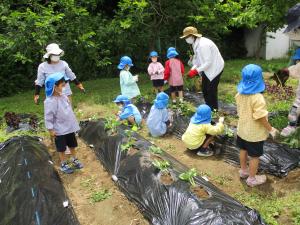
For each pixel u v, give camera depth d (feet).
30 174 7.47
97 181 7.87
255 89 6.42
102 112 12.96
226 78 17.30
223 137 8.82
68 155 9.36
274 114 10.75
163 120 10.23
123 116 10.43
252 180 7.08
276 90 13.21
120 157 8.23
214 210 5.39
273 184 7.14
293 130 8.99
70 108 8.09
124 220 6.32
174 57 12.67
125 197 6.99
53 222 6.06
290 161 7.69
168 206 5.95
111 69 20.85
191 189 6.07
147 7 17.56
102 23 17.17
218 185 7.27
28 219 6.12
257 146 6.72
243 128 6.73
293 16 8.32
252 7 11.30
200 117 8.57
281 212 6.13
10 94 18.42
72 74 9.81
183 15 18.26
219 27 17.42
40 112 13.60
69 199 6.97
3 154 8.81
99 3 20.56
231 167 8.05
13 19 13.73
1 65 17.90
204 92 10.47
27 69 18.84
